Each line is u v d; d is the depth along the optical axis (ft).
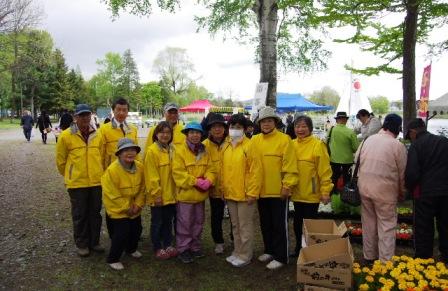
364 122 29.32
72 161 16.76
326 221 15.55
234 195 15.78
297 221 16.80
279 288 14.34
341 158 25.86
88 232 17.47
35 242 18.85
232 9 37.22
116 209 15.60
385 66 41.65
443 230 15.76
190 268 16.08
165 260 16.90
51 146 64.39
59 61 197.88
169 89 259.39
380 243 15.06
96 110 257.14
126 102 18.06
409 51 33.37
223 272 15.71
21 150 58.08
